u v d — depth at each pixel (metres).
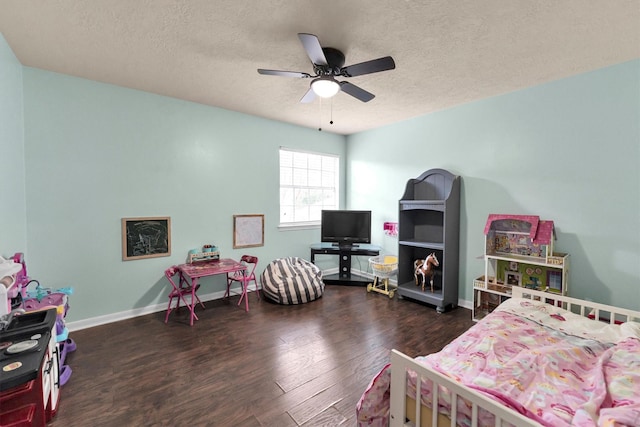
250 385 1.95
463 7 1.65
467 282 3.39
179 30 1.92
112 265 2.95
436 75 2.57
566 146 2.63
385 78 2.64
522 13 1.71
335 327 2.86
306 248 4.64
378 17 1.75
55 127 2.61
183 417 1.65
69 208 2.71
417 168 3.91
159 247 3.22
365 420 1.35
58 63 2.42
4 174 2.05
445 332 2.75
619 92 2.34
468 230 3.36
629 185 2.32
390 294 3.77
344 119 4.04
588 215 2.52
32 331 1.38
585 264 2.54
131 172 3.03
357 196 4.85
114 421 1.62
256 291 3.93
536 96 2.79
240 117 3.80
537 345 1.57
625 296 2.36
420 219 3.91
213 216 3.62
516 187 2.96
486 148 3.18
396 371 1.28
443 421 1.18
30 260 2.53
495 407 0.97
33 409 1.23
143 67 2.48
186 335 2.67
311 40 1.67
